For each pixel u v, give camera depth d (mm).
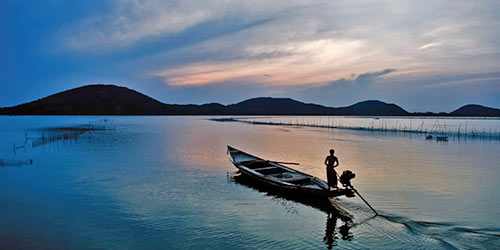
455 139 41781
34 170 19250
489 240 8828
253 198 13000
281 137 45188
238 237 9203
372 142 37719
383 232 9500
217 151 28484
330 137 44875
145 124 91562
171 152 27703
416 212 11141
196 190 14328
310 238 9141
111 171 18828
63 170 19203
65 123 97000
